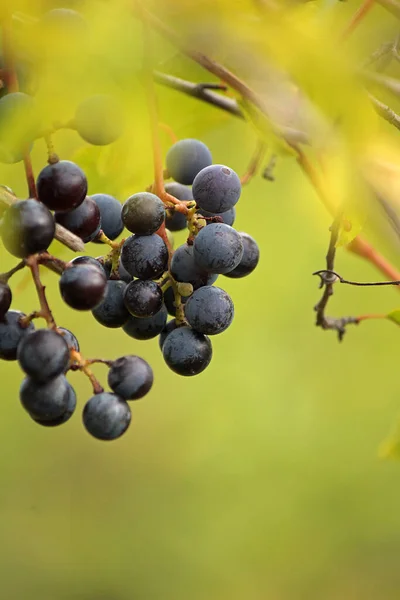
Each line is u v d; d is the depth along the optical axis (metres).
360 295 1.13
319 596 1.23
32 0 0.41
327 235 0.57
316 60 0.41
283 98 0.44
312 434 1.20
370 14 0.51
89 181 0.52
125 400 0.46
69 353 0.45
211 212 0.47
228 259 0.46
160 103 0.54
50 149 0.45
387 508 1.21
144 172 0.52
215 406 1.22
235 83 0.47
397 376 1.20
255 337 1.15
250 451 1.21
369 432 1.21
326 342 1.18
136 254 0.46
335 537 1.23
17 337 0.45
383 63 0.52
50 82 0.41
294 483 1.21
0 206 0.45
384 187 0.45
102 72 0.41
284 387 1.19
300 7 0.46
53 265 0.45
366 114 0.43
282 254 1.05
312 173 0.51
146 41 0.41
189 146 0.49
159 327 0.48
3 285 0.45
